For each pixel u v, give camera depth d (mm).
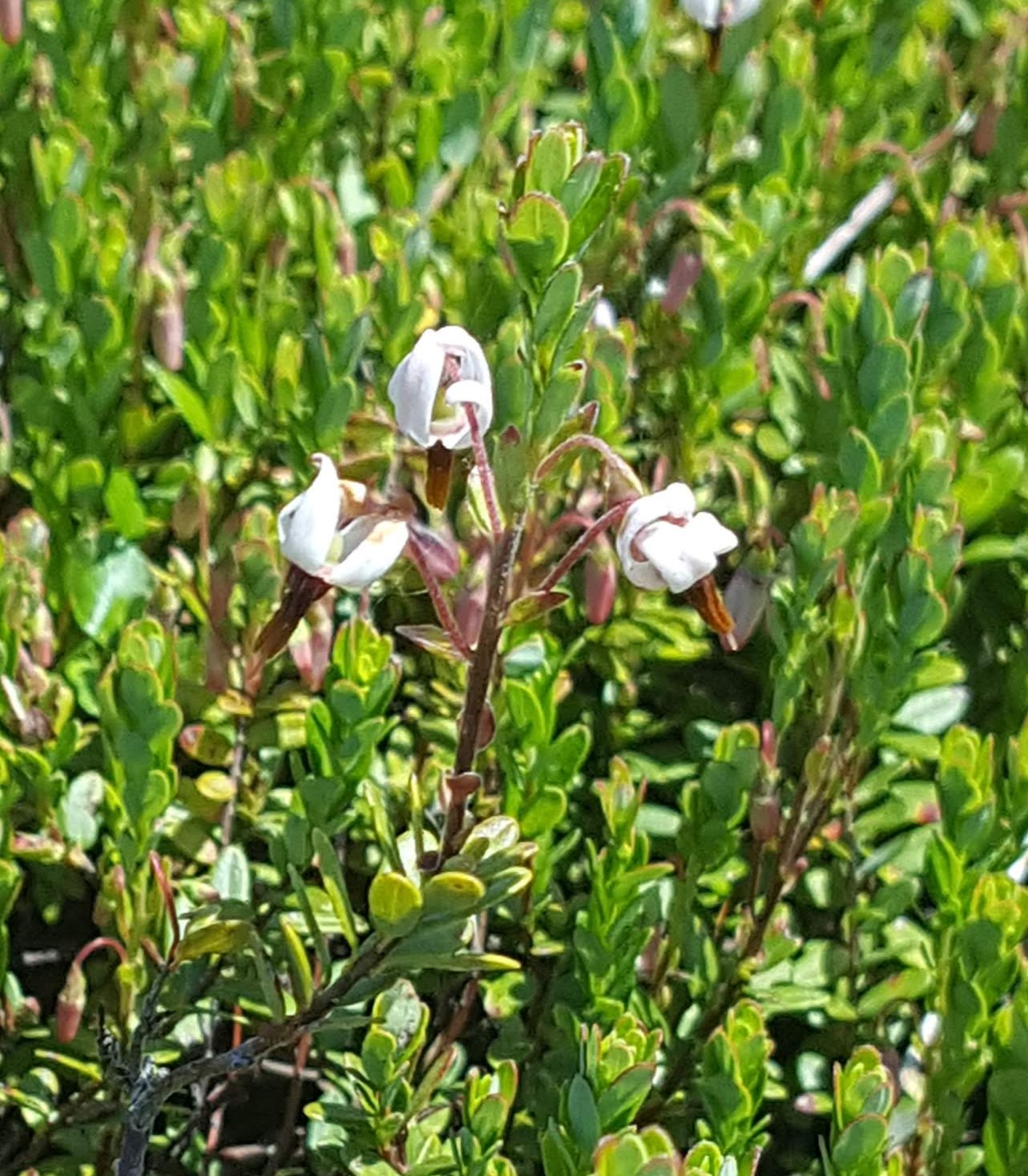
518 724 273
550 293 224
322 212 310
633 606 318
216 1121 290
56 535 305
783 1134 300
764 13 345
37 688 285
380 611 321
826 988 295
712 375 316
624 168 226
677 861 293
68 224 302
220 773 288
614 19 328
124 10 356
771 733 282
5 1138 301
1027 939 295
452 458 223
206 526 295
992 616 329
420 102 331
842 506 280
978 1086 305
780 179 330
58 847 282
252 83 347
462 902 219
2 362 337
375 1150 254
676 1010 293
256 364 314
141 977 271
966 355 314
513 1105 278
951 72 387
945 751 270
